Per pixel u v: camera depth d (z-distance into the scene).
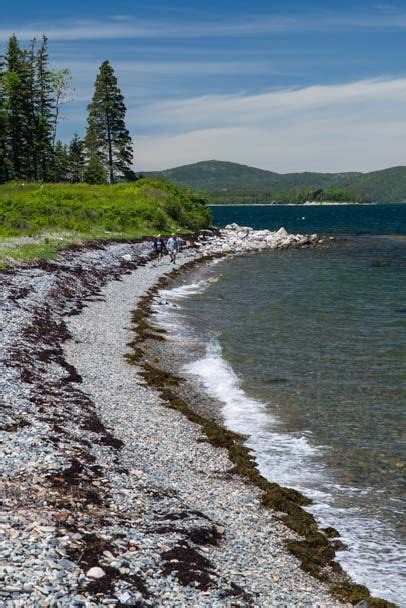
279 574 10.33
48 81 108.00
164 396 20.09
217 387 21.72
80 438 14.85
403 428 17.81
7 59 104.44
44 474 11.94
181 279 48.12
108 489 12.08
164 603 8.34
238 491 13.86
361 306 36.75
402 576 10.93
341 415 18.89
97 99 109.62
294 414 19.05
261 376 22.91
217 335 29.23
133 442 15.71
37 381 18.81
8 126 101.25
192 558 9.77
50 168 113.19
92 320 29.66
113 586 8.38
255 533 11.82
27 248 42.66
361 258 64.06
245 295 40.97
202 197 90.00
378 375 22.81
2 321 24.83
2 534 9.02
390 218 174.12
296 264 59.12
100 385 20.34
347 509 13.34
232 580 9.60
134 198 77.94
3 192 81.25
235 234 82.19
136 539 10.08
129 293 38.34
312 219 169.38
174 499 12.50
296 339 28.39
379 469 15.25
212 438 16.80
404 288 43.69
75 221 60.53
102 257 48.09
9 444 13.18
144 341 27.28
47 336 24.78
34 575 8.12
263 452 16.30
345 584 10.44
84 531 9.83
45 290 32.69
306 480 14.70
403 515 13.09
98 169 111.31
